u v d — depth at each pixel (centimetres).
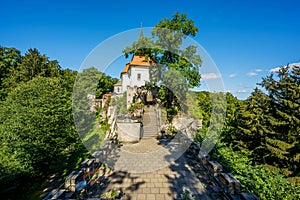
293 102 795
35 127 718
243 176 449
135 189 457
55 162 819
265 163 831
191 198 376
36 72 2217
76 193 377
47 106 823
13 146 633
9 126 680
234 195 361
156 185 475
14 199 544
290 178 724
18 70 2264
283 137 807
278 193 384
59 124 831
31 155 639
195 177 519
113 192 422
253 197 325
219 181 438
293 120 764
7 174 521
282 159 780
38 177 690
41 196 566
